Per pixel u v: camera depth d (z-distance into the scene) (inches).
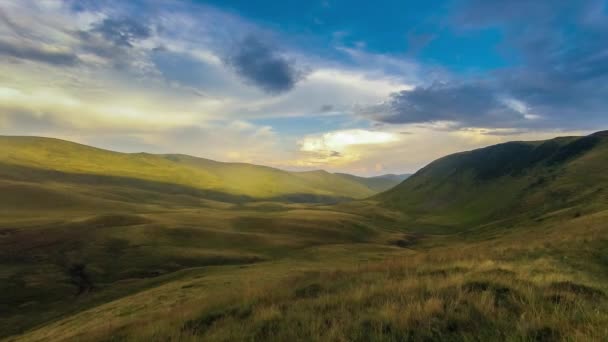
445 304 295.4
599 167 5669.3
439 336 239.9
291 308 342.3
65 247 3211.1
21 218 4753.9
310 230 4488.2
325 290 438.9
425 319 261.9
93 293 2118.6
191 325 357.1
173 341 302.8
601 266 593.0
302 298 401.1
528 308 272.1
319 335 255.9
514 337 216.4
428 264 596.7
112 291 1998.0
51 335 1035.3
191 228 3811.5
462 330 240.2
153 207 7160.4
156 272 2659.9
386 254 2942.9
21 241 3376.0
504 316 259.0
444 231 6023.6
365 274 545.6
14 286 2314.2
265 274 1386.6
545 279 380.5
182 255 2997.0
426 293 343.0
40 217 4972.9
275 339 263.1
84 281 2468.0
